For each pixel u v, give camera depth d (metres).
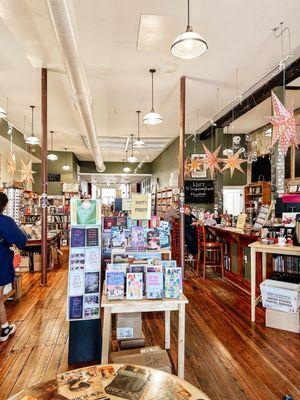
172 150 11.61
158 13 3.72
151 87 6.14
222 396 2.26
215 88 6.22
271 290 3.52
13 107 7.33
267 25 4.01
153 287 2.19
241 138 10.12
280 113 3.95
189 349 2.98
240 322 3.67
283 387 2.38
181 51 3.30
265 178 8.91
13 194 7.11
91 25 3.96
